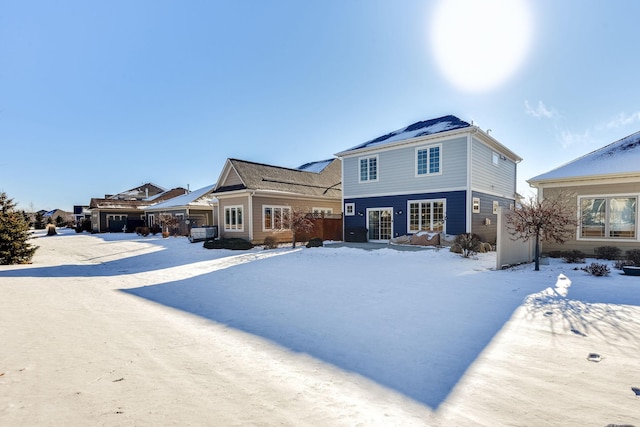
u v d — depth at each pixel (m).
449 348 3.74
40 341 3.97
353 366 3.32
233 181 20.69
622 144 12.08
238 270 10.02
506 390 2.79
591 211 10.92
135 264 13.01
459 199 14.72
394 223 17.05
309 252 13.77
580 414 2.40
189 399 2.59
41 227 57.81
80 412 2.35
